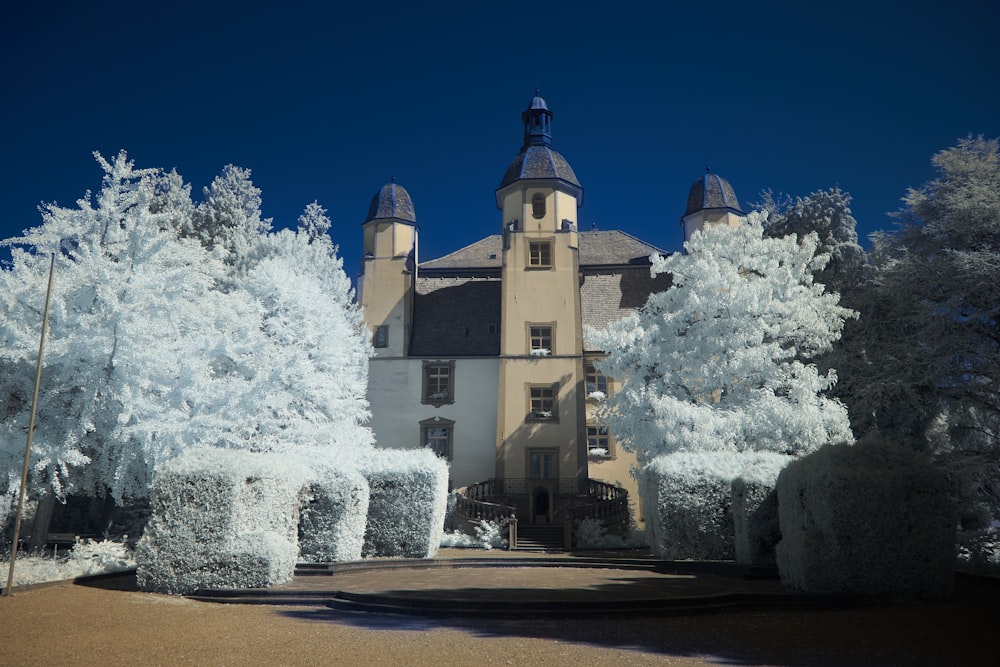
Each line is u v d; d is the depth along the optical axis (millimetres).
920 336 25500
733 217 38781
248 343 21281
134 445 18391
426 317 37875
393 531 19672
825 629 9305
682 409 23547
